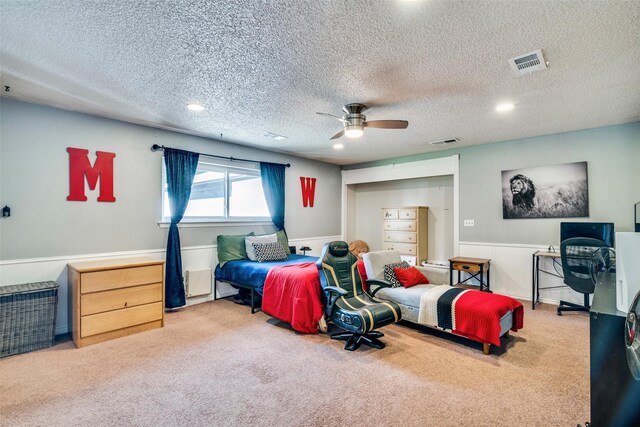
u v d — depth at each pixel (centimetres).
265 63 240
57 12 179
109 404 205
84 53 225
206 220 465
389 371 250
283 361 267
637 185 381
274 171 550
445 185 592
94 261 345
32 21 187
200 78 265
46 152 329
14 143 311
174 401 209
